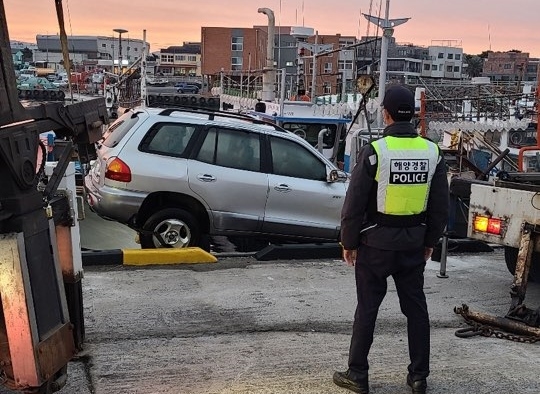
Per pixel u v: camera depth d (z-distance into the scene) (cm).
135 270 644
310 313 530
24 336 270
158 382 389
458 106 1948
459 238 827
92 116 351
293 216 776
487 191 562
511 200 543
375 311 371
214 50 6806
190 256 681
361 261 366
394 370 418
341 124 1374
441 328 508
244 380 396
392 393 385
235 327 491
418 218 359
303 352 444
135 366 411
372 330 372
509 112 1727
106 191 705
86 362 413
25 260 267
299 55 2264
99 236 860
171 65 10612
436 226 366
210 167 735
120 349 437
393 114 362
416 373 380
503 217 550
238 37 6769
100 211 714
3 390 347
